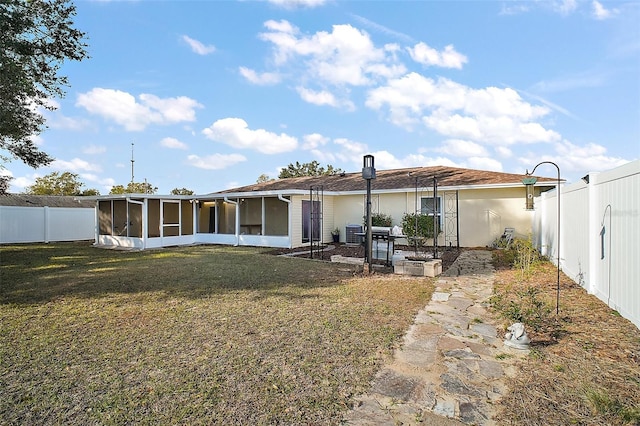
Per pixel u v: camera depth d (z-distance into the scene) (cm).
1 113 945
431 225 1406
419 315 481
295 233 1439
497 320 457
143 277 770
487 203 1375
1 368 318
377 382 290
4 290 645
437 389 277
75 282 718
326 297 584
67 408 252
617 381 283
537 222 1109
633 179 409
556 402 255
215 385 284
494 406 252
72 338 395
